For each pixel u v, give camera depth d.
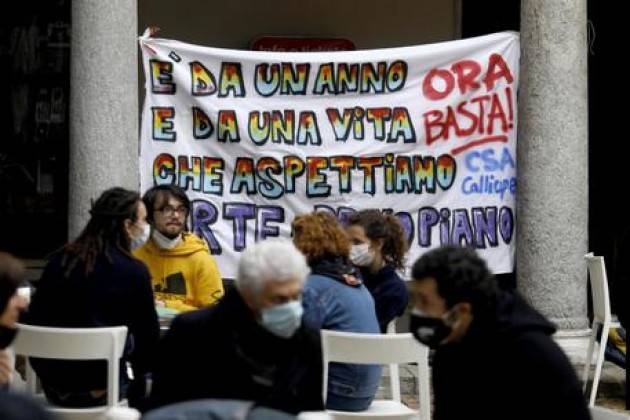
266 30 32.44
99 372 17.19
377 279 19.52
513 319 12.06
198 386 12.80
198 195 25.00
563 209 24.86
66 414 16.62
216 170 25.06
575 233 24.95
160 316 20.17
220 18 32.34
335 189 25.33
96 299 17.14
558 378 11.91
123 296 17.20
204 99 24.95
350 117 25.33
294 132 25.23
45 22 33.25
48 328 16.20
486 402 12.09
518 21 32.88
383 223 19.39
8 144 33.25
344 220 25.33
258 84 25.14
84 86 23.95
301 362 12.77
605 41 33.72
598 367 23.27
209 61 24.95
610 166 33.94
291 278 12.31
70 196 24.20
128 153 24.12
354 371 17.00
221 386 12.73
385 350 16.27
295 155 25.23
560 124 24.81
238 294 12.80
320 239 17.22
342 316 16.92
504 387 12.02
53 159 33.28
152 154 24.86
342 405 17.08
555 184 24.84
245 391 12.70
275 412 10.45
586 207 25.14
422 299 12.10
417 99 25.44
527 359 11.93
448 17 32.88
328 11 32.53
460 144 25.48
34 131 33.28
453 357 12.24
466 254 12.12
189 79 24.88
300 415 10.68
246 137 25.08
